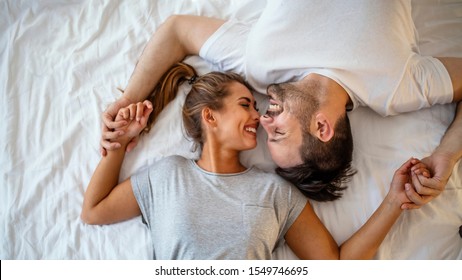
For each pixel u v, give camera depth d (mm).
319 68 1126
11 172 1221
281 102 1118
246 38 1217
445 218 1146
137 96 1233
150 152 1229
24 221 1188
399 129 1211
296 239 1141
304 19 1130
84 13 1341
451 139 1146
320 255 1113
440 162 1102
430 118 1209
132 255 1156
